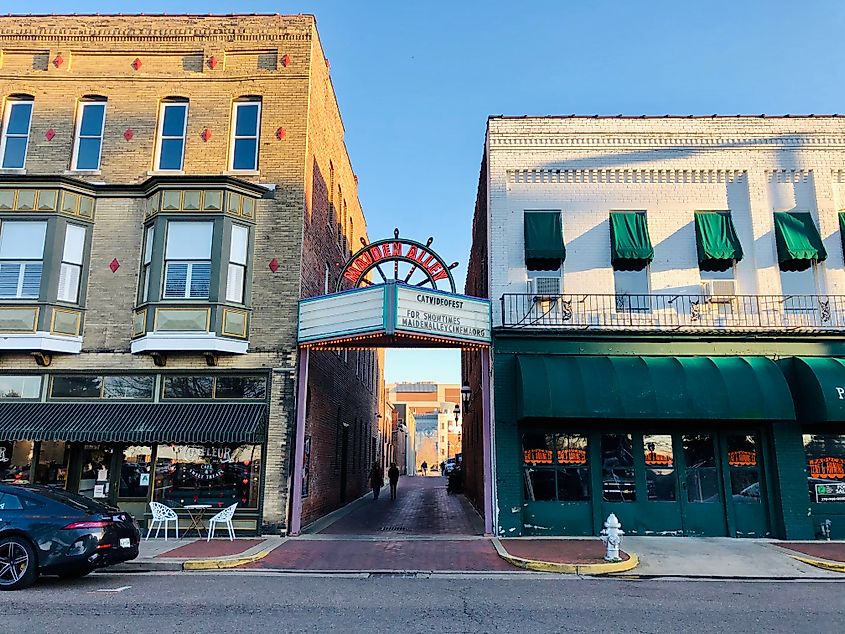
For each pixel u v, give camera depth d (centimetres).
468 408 2475
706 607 816
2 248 1520
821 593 918
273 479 1452
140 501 1466
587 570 1058
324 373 1931
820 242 1516
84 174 1617
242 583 970
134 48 1681
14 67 1678
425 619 743
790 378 1437
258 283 1553
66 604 809
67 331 1509
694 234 1560
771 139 1595
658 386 1375
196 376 1508
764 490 1430
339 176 2220
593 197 1586
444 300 1468
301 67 1670
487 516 1459
